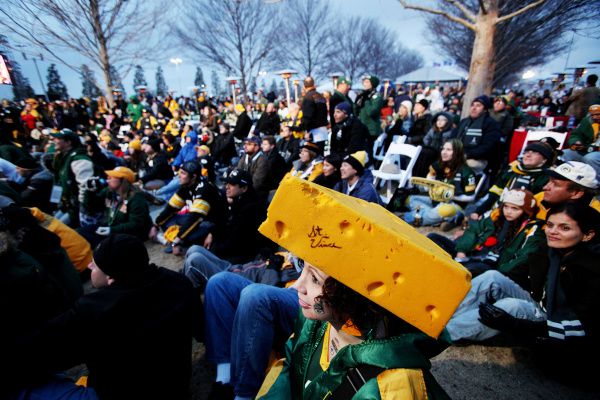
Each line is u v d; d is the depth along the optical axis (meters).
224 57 17.14
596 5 6.12
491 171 5.18
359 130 4.75
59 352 1.24
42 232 2.18
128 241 1.42
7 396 1.26
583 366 1.73
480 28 6.18
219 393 1.69
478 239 2.85
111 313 1.30
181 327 1.54
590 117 4.18
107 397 1.39
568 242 1.67
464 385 1.90
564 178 2.28
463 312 2.16
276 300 1.61
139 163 7.54
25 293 1.43
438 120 5.61
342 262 0.66
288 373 1.16
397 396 0.68
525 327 1.76
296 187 0.65
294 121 6.96
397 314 0.67
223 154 7.77
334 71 24.72
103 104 15.43
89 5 6.77
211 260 2.61
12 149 4.71
